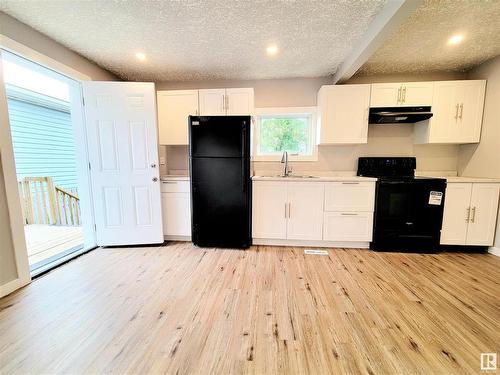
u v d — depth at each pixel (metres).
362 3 1.69
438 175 3.05
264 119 3.32
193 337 1.33
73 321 1.47
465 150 2.90
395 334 1.35
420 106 2.70
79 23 1.92
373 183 2.62
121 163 2.67
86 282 1.96
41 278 2.02
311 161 3.22
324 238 2.75
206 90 2.94
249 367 1.14
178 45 2.30
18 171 3.83
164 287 1.87
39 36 2.04
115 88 2.56
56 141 4.39
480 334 1.35
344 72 2.64
